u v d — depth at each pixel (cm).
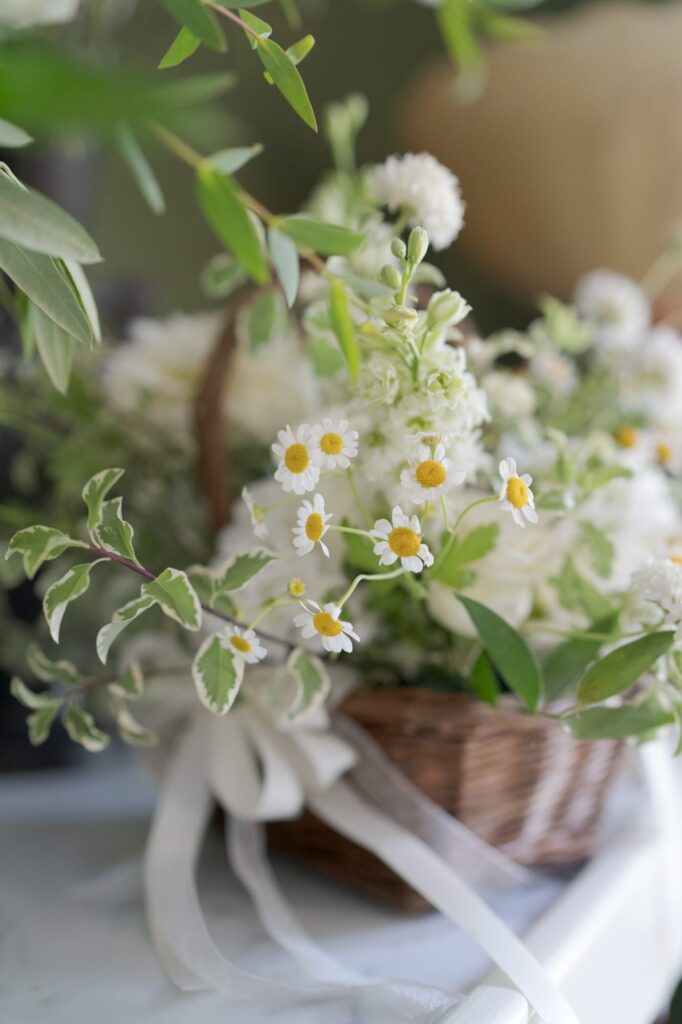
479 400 71
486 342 87
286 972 75
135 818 95
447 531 72
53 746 102
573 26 167
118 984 74
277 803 80
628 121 161
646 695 74
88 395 96
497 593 75
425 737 79
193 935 75
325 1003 71
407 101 184
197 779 84
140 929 80
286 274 69
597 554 76
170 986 74
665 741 94
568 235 174
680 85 156
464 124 174
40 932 79
